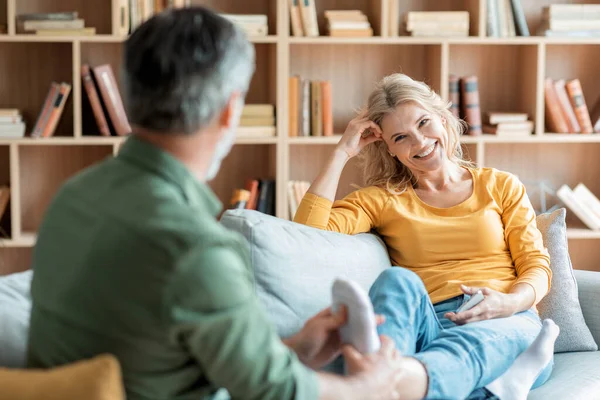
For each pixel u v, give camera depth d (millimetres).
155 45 1251
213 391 1317
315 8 3803
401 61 3926
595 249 4145
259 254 1952
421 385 1662
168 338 1175
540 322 2256
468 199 2389
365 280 2148
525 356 1984
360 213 2400
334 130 3924
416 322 1897
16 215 3559
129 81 1275
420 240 2354
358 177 3996
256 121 3639
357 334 1476
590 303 2475
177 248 1162
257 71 3838
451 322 2195
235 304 1195
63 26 3480
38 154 3773
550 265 2443
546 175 4105
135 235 1170
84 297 1196
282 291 1956
